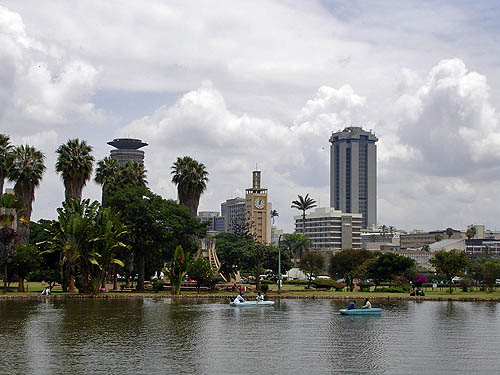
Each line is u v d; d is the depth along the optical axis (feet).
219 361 114.83
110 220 270.05
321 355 123.24
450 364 115.65
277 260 351.87
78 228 260.83
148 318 183.32
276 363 113.91
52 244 289.74
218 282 361.92
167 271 298.97
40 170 299.99
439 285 435.53
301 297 295.69
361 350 130.21
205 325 169.27
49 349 125.49
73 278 297.53
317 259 492.54
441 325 178.50
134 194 302.25
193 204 356.79
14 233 274.77
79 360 113.91
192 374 103.24
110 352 122.72
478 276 376.48
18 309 207.21
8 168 288.10
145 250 309.83
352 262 470.80
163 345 132.57
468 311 228.43
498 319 197.16
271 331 159.33
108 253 267.59
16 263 276.00
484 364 115.96
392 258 376.27
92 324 166.30
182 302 252.42
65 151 301.02
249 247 352.69
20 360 113.50
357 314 207.31
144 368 107.45
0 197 283.59
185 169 351.46
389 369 110.32
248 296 285.84
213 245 395.55
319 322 182.60
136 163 349.82
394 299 297.74
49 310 204.23
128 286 344.28
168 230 306.14
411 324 180.34
